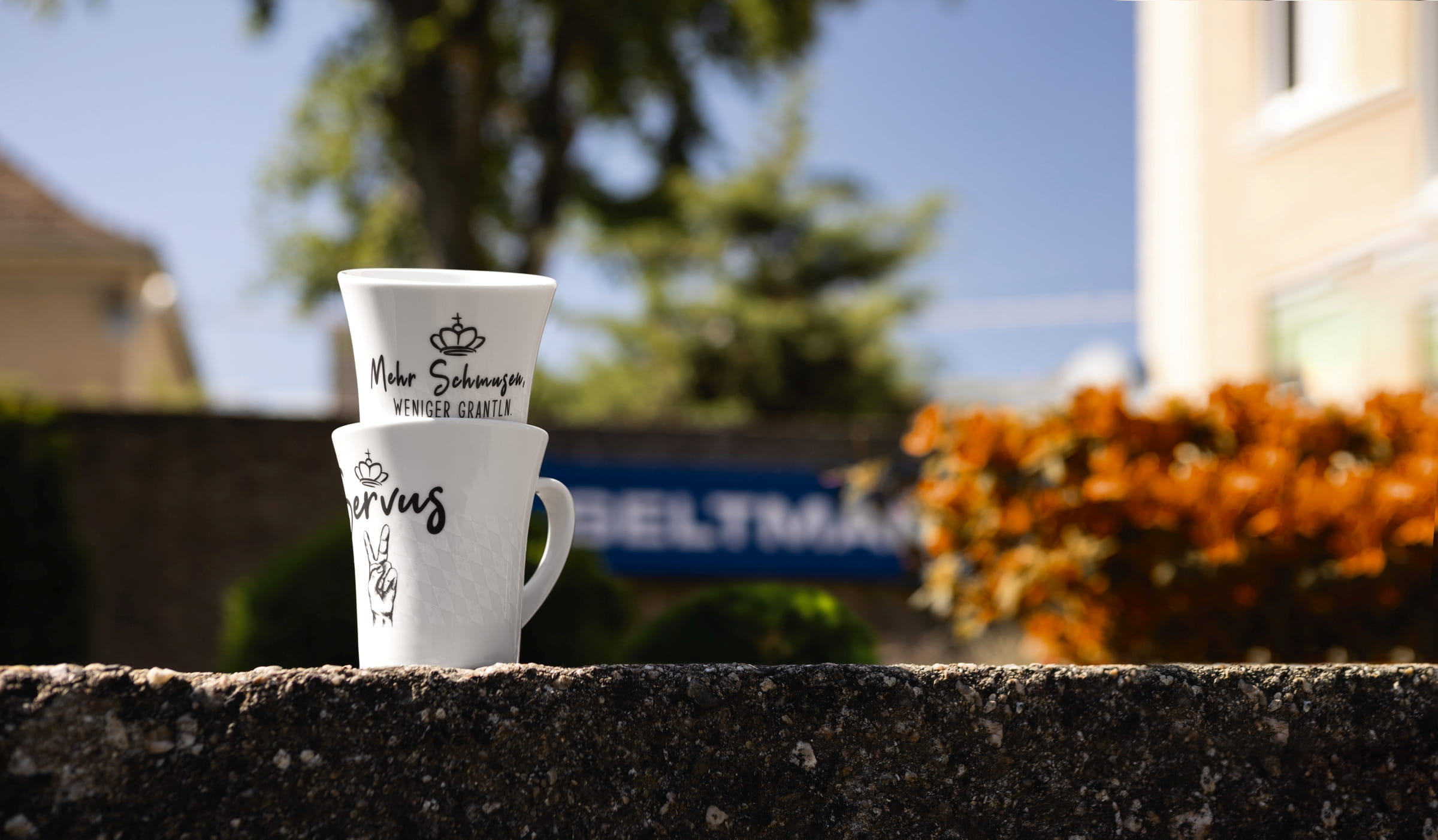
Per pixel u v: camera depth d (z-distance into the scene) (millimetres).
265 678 822
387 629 959
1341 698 950
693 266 26953
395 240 17750
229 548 6562
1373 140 5234
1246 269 6395
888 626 7016
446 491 954
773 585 2408
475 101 13055
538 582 1063
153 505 6520
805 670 907
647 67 14648
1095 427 2590
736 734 888
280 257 19766
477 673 857
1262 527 2209
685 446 7062
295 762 815
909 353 25984
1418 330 5203
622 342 26578
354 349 1024
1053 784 915
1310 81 5391
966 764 910
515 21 13914
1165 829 919
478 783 843
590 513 6895
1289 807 935
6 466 4223
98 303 16297
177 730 799
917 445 2855
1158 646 2338
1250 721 938
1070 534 2492
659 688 882
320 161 17734
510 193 15328
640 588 6973
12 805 766
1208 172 6641
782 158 27078
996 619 2846
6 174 16781
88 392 16109
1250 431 2574
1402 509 2127
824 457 7148
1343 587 2156
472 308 996
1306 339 5980
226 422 6648
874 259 26906
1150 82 7414
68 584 4309
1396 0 4082
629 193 15516
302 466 6703
